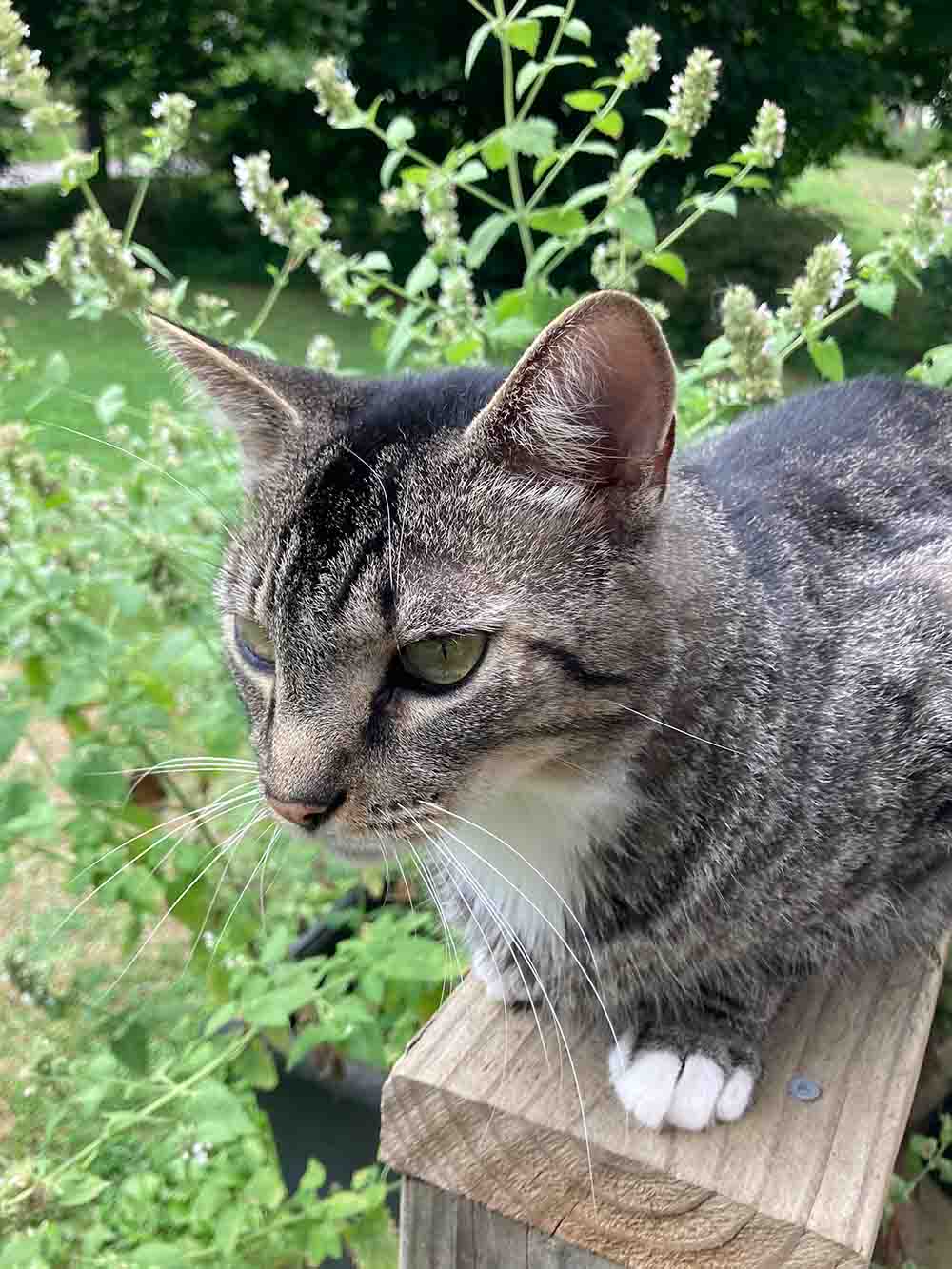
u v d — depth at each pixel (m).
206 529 0.57
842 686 0.37
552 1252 0.30
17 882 0.79
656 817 0.34
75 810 0.59
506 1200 0.30
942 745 0.38
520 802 0.35
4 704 0.54
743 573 0.37
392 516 0.32
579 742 0.33
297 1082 0.59
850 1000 0.36
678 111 0.55
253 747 0.37
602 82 0.59
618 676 0.33
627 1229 0.29
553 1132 0.29
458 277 0.59
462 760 0.33
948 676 0.39
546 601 0.32
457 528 0.32
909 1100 0.32
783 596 0.38
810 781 0.36
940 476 0.47
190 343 0.38
